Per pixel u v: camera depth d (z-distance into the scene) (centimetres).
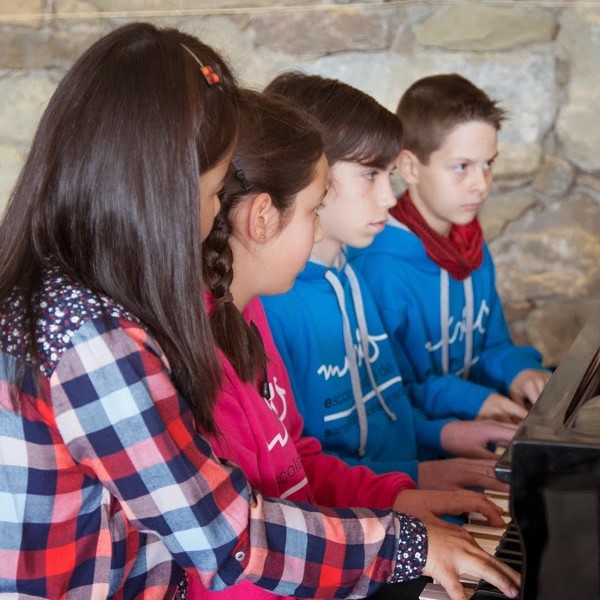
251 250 108
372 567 94
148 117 83
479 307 189
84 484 88
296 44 238
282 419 130
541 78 243
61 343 82
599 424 87
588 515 82
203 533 85
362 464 148
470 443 161
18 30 227
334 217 149
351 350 156
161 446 83
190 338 86
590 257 251
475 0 238
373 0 237
